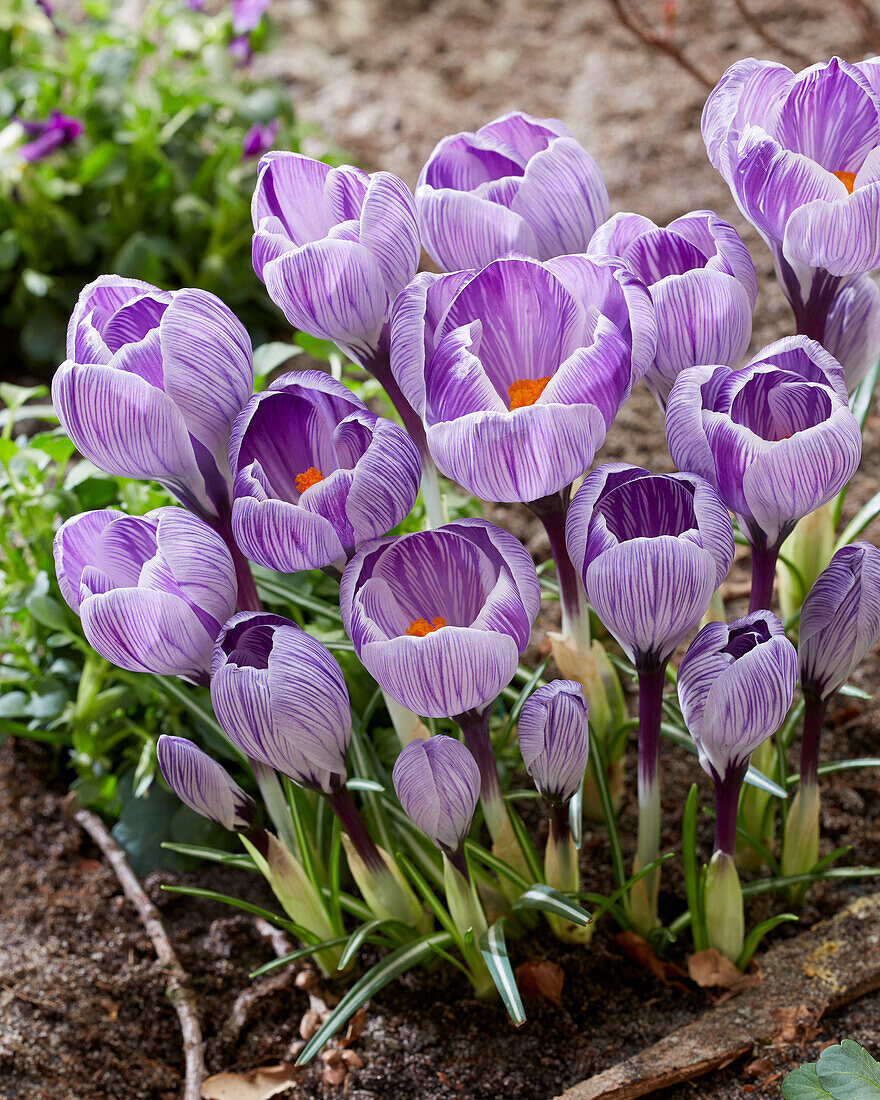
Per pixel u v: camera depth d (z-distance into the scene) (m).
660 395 0.91
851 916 0.96
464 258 0.90
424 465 0.92
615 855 0.95
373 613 0.86
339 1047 0.95
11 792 1.04
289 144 1.44
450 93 1.71
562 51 1.75
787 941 0.96
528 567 0.86
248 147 1.35
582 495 0.86
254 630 0.87
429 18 1.85
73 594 0.88
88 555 0.88
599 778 0.94
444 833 0.88
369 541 0.87
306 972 0.97
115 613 0.86
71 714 1.01
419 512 1.03
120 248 1.40
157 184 1.39
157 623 0.87
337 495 0.86
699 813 1.01
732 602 1.08
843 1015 0.94
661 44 1.40
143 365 0.87
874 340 0.92
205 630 0.87
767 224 0.88
